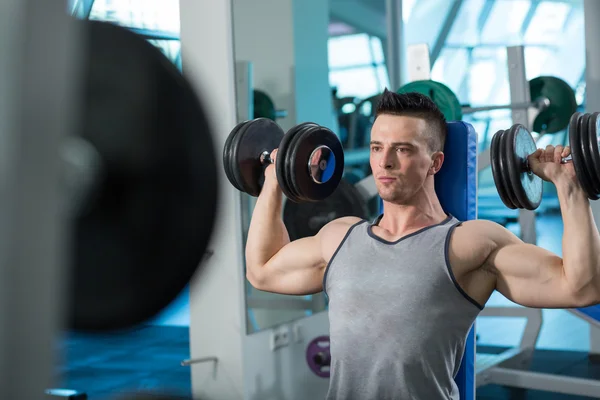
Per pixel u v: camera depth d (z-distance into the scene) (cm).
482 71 817
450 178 179
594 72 398
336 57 365
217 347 291
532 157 152
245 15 291
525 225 350
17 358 39
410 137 158
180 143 45
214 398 291
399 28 443
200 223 47
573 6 855
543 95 355
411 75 329
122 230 45
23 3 38
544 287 147
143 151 45
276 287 178
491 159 157
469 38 810
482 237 155
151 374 371
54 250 40
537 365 386
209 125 47
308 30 338
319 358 307
